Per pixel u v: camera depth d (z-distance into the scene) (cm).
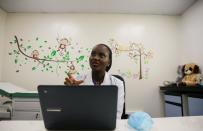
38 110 223
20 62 340
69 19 352
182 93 271
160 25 357
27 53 343
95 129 93
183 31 347
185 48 340
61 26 351
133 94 340
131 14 356
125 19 355
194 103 247
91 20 353
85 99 85
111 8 334
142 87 342
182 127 103
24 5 322
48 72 340
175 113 288
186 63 335
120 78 174
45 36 348
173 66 350
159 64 349
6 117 229
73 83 121
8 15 350
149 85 344
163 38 354
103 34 351
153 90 343
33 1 308
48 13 352
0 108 245
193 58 314
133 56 348
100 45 169
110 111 87
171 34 356
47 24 350
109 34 351
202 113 229
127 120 115
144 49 350
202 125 107
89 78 170
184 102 268
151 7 329
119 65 344
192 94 252
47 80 338
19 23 349
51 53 344
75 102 85
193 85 257
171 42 354
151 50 351
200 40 295
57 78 339
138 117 104
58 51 345
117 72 342
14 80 336
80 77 173
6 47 342
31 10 342
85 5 323
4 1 306
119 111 148
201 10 293
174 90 289
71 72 340
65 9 339
